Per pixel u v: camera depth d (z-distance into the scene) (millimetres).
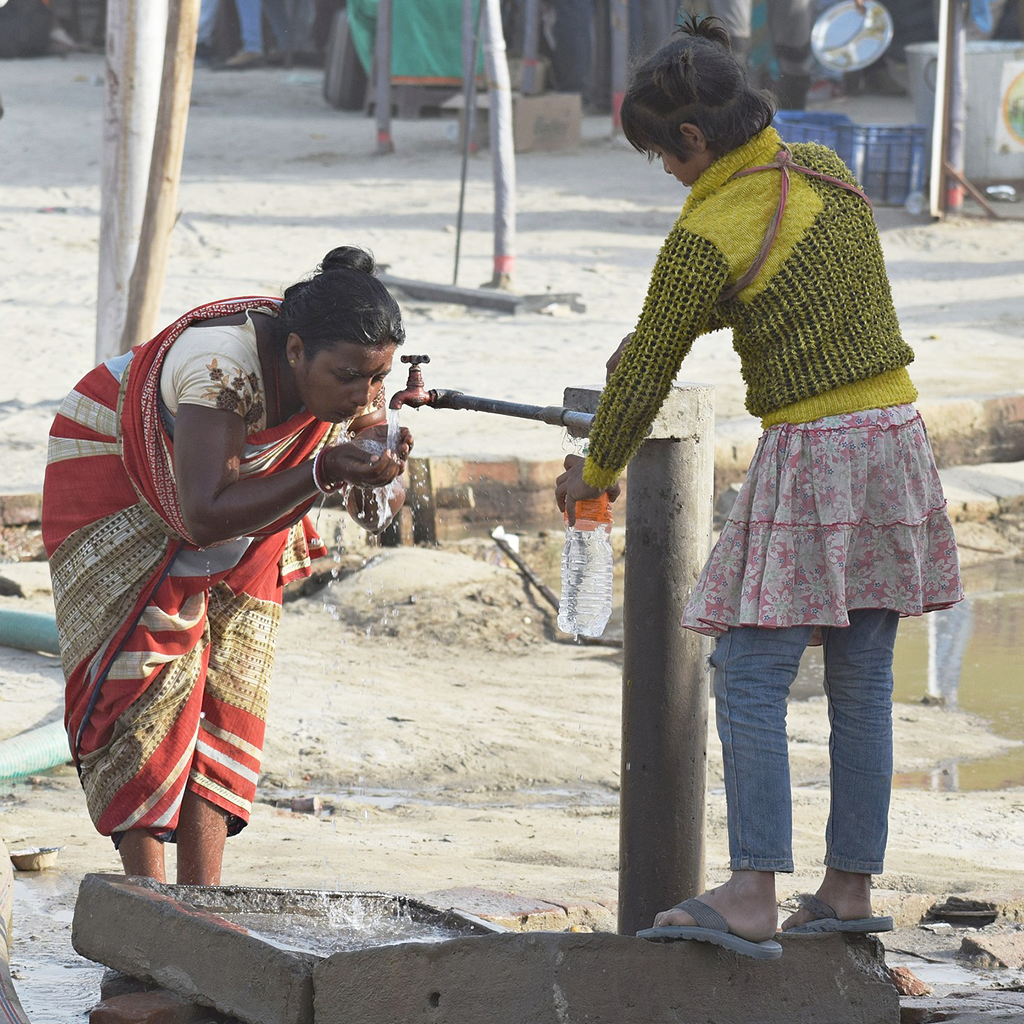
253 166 90625
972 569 38531
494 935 9883
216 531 11141
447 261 67312
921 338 54469
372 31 107312
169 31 35375
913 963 14648
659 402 10242
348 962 9914
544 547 37500
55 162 89375
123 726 12164
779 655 10297
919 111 78125
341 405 11375
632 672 11500
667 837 11523
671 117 10195
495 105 60188
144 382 11641
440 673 29047
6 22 137500
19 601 30859
